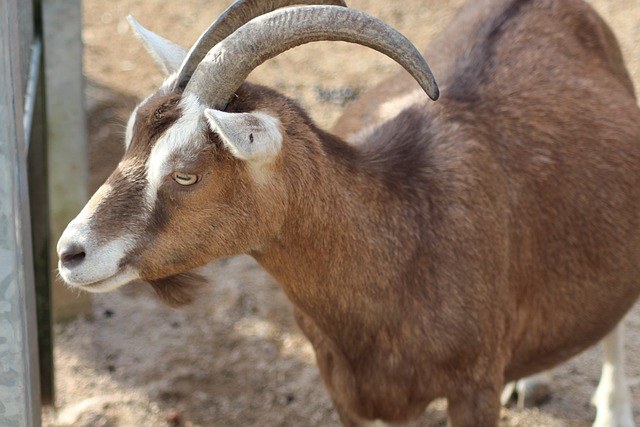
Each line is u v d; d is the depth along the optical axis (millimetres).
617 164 4969
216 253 3986
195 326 6746
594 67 5305
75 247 3760
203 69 3797
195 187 3812
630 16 10211
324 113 9000
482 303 4398
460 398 4496
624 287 5070
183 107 3812
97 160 8250
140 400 6047
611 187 4922
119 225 3812
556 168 4746
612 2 10516
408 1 10891
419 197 4309
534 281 4750
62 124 6297
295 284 4227
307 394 6137
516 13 5242
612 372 5656
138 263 3887
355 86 9492
